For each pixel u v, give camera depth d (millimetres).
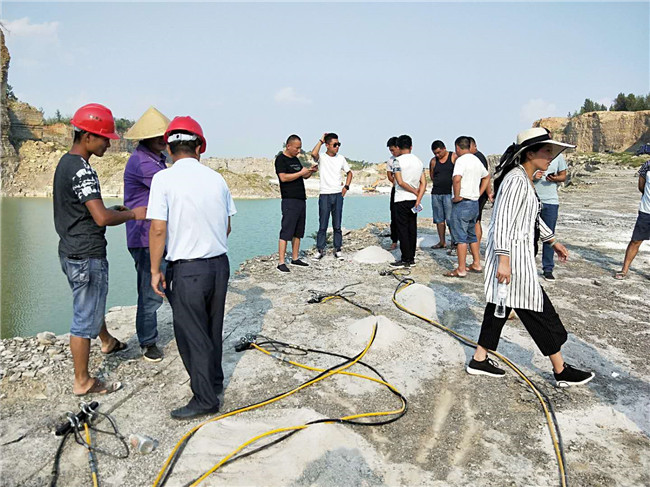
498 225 3590
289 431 3039
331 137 8148
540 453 2980
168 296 3268
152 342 4082
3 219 23797
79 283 3301
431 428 3221
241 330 4922
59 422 3150
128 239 3922
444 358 4328
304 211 7629
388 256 8477
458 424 3277
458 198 6777
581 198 19125
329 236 11180
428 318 5395
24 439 2961
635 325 5270
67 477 2660
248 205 27031
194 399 3281
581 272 7645
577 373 3770
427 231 11977
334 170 8219
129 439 2924
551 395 3688
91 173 3252
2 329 7105
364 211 21000
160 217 3109
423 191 7488
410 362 4227
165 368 3982
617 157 42719
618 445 3070
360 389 3711
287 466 2725
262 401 3508
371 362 4199
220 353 3529
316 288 6531
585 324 5270
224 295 3385
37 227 21391
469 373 4004
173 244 3170
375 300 5984
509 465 2857
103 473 2697
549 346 3691
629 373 4102
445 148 8820
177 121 3281
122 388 3625
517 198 3521
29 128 57906
